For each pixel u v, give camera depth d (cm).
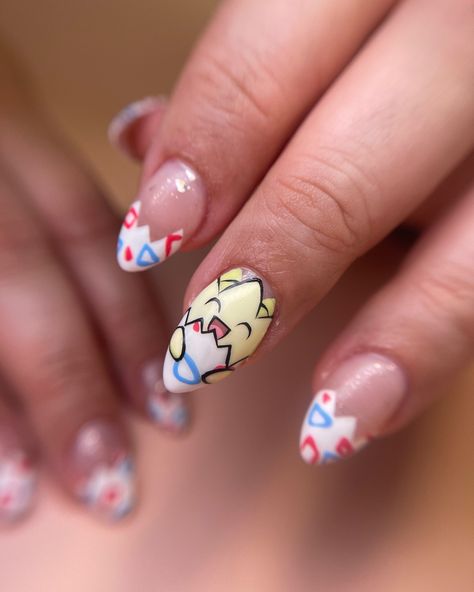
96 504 14
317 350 15
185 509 14
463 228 12
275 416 14
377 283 15
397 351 12
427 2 11
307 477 14
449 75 11
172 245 12
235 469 14
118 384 15
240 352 11
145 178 12
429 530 14
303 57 11
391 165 11
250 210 11
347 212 11
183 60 22
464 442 14
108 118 21
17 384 14
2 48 20
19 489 14
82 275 15
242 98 11
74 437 14
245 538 14
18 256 15
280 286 11
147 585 13
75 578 13
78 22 22
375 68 11
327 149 11
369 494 14
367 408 12
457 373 12
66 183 16
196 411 15
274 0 11
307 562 13
